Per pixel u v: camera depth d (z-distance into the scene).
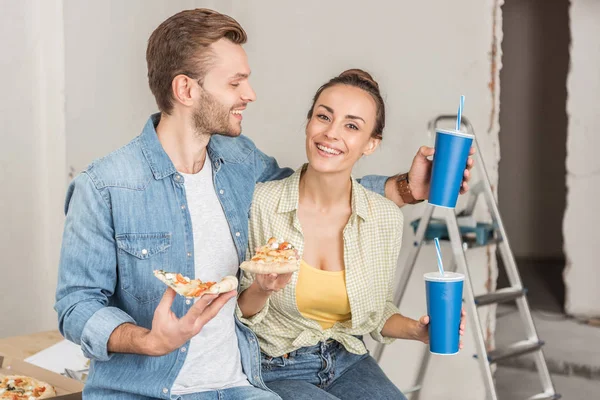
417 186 2.06
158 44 1.64
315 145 1.85
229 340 1.73
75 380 2.02
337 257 1.91
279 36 3.74
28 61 3.37
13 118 3.34
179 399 1.61
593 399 3.61
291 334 1.89
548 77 6.85
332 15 3.54
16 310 3.39
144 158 1.65
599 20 4.45
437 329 1.69
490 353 2.71
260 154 2.02
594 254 4.74
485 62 3.15
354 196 1.91
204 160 1.77
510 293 2.80
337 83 1.88
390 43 3.38
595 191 4.63
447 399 3.37
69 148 3.46
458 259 2.68
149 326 1.65
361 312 1.90
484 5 3.13
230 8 3.91
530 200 7.00
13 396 1.89
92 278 1.58
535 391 3.74
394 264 2.00
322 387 1.92
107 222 1.59
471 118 3.22
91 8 3.49
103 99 3.59
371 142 1.96
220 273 1.72
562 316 4.99
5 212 3.33
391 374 3.48
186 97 1.64
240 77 1.65
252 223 1.91
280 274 1.56
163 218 1.64
